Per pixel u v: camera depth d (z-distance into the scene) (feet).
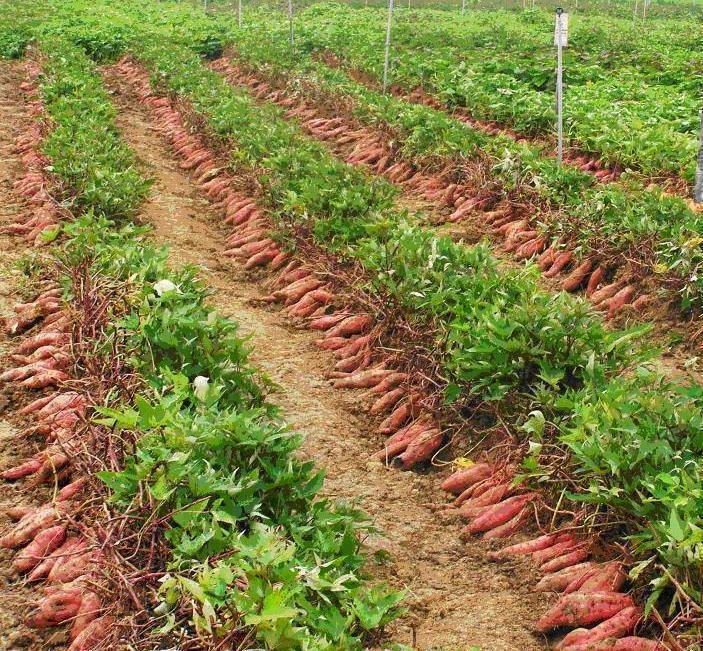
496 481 11.59
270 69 35.24
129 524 9.31
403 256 14.12
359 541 10.23
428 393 12.94
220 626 8.19
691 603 9.12
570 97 28.12
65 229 15.12
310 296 15.88
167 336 11.37
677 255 15.53
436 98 29.81
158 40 42.55
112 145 21.80
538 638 9.87
